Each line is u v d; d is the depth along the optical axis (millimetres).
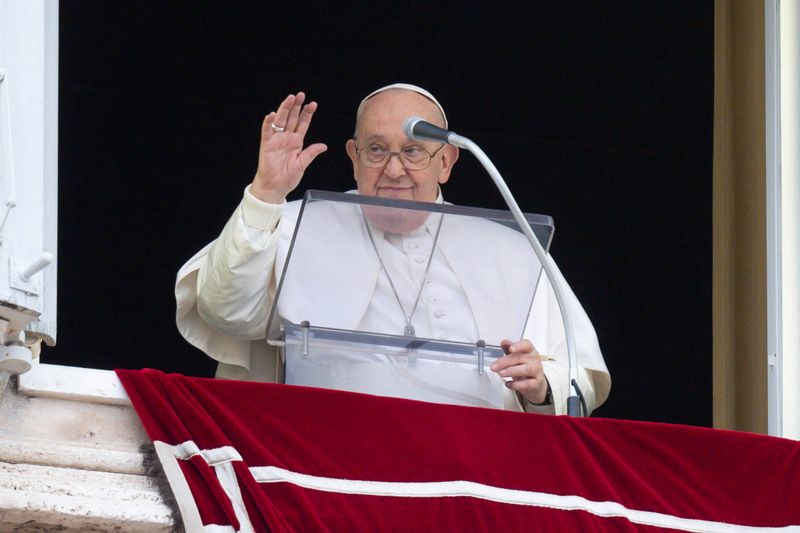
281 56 32688
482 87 33250
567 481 16266
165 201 33125
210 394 15797
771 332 22312
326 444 15828
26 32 17109
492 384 18203
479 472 16094
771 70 23375
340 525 15492
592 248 33375
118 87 32531
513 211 17688
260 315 19000
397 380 17922
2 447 15539
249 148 33312
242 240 18500
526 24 31844
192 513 15031
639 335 32938
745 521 16812
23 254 16172
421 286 17859
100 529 15336
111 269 33000
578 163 33656
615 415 32844
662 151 33344
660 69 32188
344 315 17688
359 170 20219
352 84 33406
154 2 31219
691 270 32969
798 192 22828
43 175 16750
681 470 16859
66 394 16000
